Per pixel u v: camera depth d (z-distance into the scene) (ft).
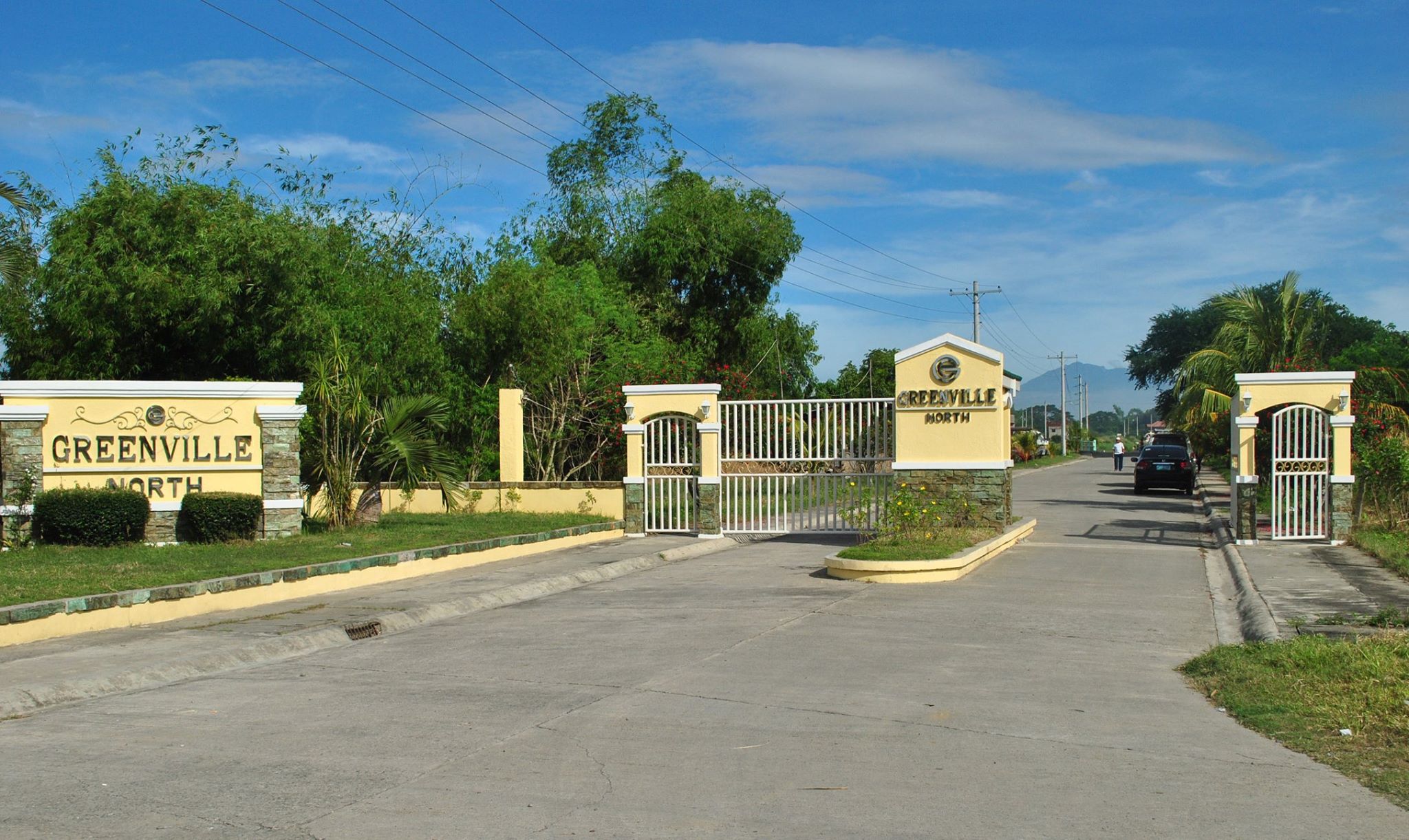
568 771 21.34
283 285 67.00
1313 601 40.06
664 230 115.03
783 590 45.29
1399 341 81.30
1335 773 21.08
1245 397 59.47
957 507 59.98
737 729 24.31
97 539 48.44
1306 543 58.59
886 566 46.80
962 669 30.27
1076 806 19.26
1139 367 211.00
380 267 82.69
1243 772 21.21
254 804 19.44
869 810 19.01
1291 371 78.59
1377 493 62.34
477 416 83.35
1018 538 62.13
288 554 47.39
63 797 19.80
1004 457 61.41
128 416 50.75
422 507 73.82
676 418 66.69
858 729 24.36
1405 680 26.71
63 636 34.40
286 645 34.09
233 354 68.69
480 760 22.06
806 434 64.69
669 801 19.49
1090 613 39.47
